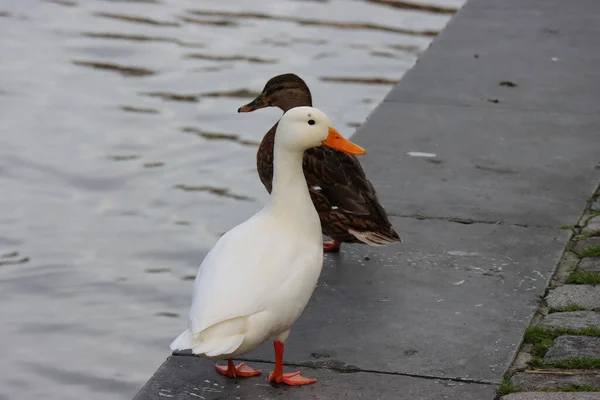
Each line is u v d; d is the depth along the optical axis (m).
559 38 15.66
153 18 20.39
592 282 8.95
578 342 7.97
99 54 18.53
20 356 10.38
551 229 10.05
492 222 10.22
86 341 10.66
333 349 8.00
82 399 9.73
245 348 7.07
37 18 20.34
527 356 7.90
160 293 11.51
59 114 16.06
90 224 12.99
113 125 15.73
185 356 7.91
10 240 12.59
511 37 15.70
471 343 8.05
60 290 11.57
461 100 13.41
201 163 14.64
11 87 17.00
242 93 16.84
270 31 19.66
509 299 8.74
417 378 7.60
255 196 13.71
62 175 14.21
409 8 20.97
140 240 12.62
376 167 11.48
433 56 14.93
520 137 12.27
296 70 17.72
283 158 7.65
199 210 13.34
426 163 11.58
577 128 12.54
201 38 19.31
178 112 16.20
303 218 7.62
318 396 7.40
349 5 21.16
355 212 9.30
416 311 8.56
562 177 11.23
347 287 8.98
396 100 13.41
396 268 9.33
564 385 7.41
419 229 10.08
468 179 11.19
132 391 9.86
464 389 7.45
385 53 18.53
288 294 7.18
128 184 13.99
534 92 13.66
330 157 9.38
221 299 6.88
